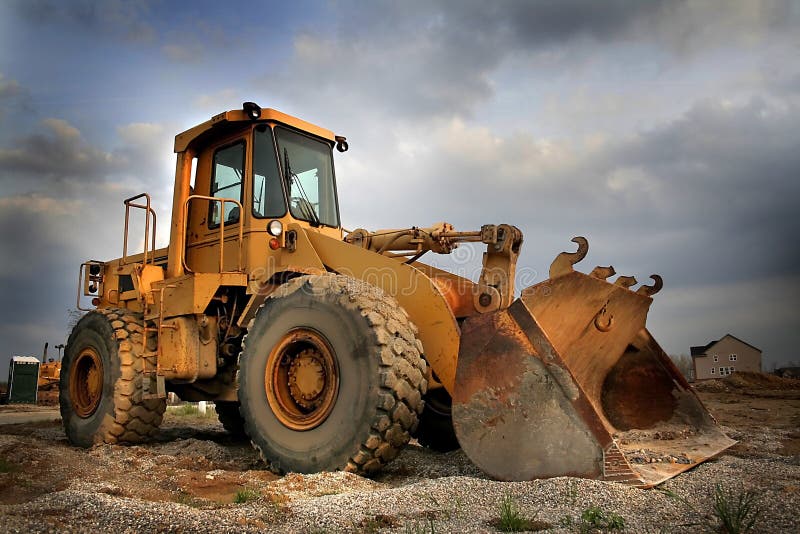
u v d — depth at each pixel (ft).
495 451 12.06
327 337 14.52
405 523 9.24
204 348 20.02
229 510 10.09
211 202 21.22
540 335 12.23
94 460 16.96
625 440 15.02
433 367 14.73
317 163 21.26
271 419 15.15
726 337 183.93
